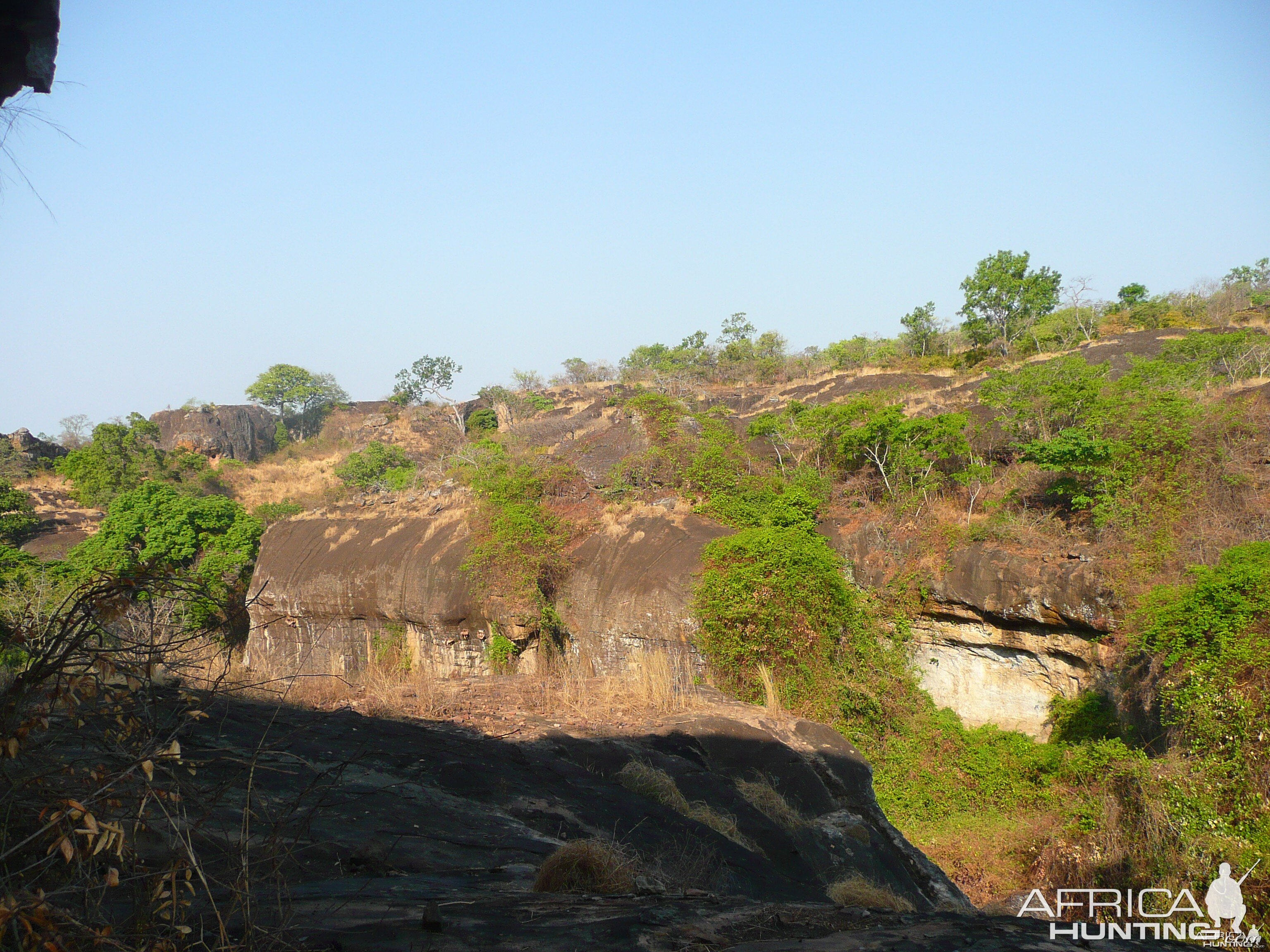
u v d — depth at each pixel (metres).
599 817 8.30
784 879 8.45
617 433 25.58
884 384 36.47
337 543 27.53
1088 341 34.06
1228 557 15.07
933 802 18.23
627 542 21.67
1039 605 18.23
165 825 4.56
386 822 6.66
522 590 21.22
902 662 19.94
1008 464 23.92
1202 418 19.09
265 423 79.44
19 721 3.70
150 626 4.12
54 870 3.62
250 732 8.17
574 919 4.67
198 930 3.81
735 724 12.23
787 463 27.08
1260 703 13.19
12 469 53.91
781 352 60.00
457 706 12.13
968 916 5.63
